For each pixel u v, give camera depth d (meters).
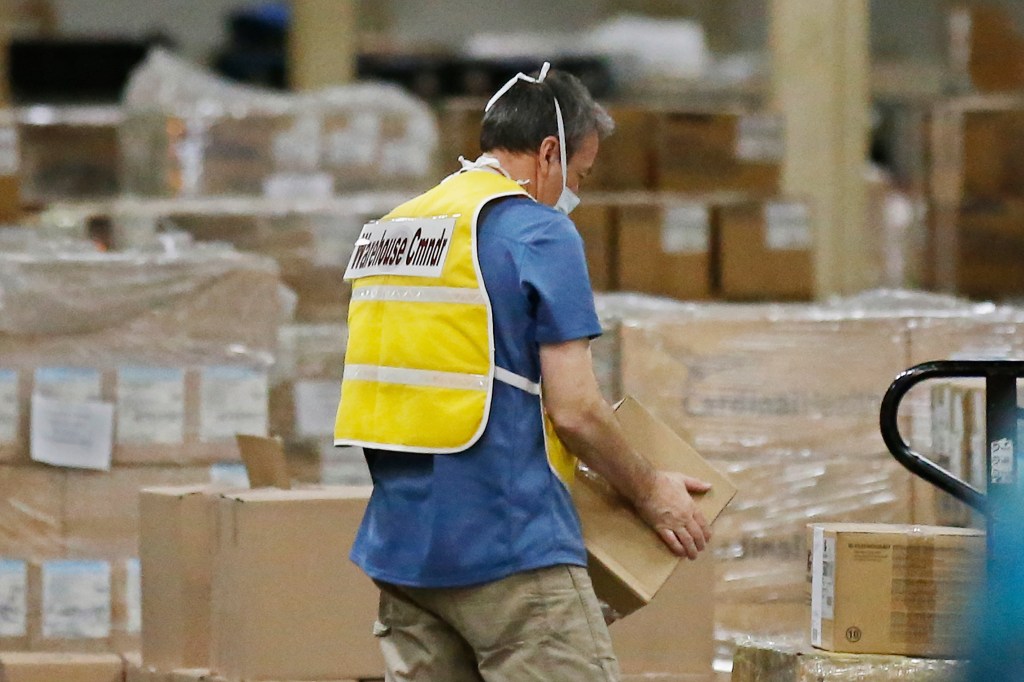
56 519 17.73
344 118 27.52
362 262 12.60
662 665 14.52
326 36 41.47
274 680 14.29
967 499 12.14
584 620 11.52
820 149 33.94
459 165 29.59
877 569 12.50
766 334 16.56
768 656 12.89
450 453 11.52
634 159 28.62
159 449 17.83
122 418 17.78
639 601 12.10
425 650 12.09
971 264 31.05
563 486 11.73
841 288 34.03
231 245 22.19
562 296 11.40
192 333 17.95
